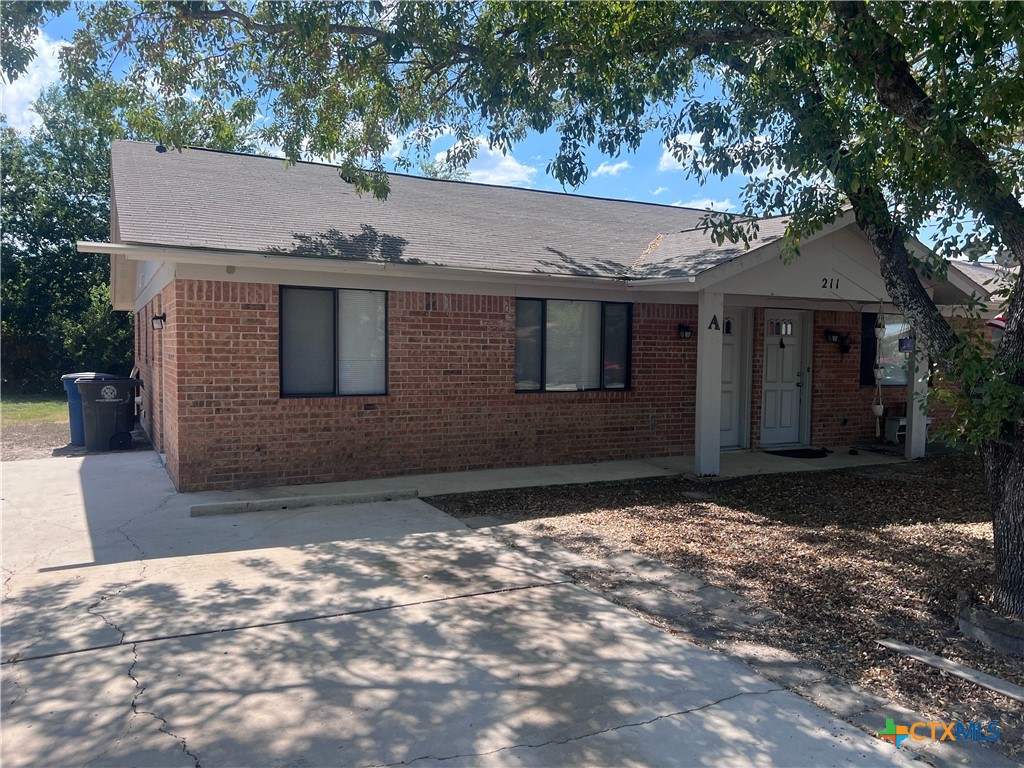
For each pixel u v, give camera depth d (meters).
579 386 10.85
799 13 6.42
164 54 7.87
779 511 7.98
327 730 3.46
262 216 9.39
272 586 5.41
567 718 3.61
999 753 3.35
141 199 9.05
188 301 8.24
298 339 8.95
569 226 12.30
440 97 8.63
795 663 4.27
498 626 4.75
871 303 12.39
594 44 7.16
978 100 5.17
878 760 3.28
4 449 12.09
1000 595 4.84
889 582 5.64
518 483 9.28
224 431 8.51
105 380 11.70
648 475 9.95
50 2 6.86
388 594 5.29
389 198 11.51
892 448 12.66
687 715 3.66
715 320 9.84
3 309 28.34
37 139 30.89
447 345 9.75
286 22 7.34
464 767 3.19
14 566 5.84
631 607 5.14
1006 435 4.75
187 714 3.58
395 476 9.51
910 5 5.49
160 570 5.76
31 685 3.85
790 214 6.76
